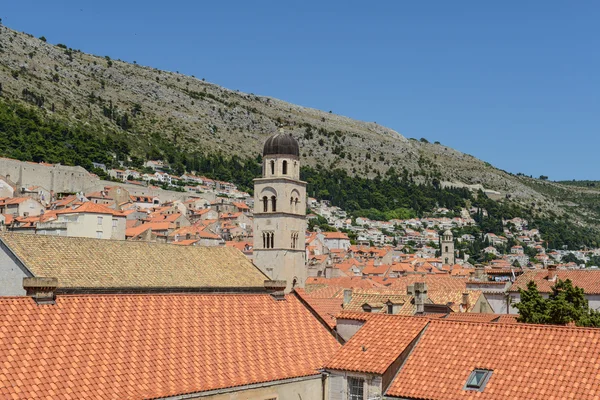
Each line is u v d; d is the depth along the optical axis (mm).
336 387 42875
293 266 119125
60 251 72000
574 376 36750
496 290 94938
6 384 34812
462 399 37469
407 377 40844
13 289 66750
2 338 37719
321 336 53125
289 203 118875
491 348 40875
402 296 75625
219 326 48406
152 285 74125
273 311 53594
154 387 39625
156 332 44562
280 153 119312
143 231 193125
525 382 37344
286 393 46281
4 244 67938
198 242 198750
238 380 43406
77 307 43062
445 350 42094
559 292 68500
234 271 88250
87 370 38500
